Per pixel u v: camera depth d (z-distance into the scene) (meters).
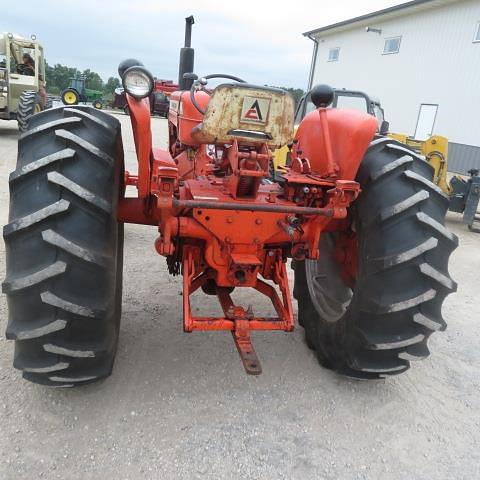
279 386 2.66
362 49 21.50
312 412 2.47
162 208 2.16
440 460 2.23
